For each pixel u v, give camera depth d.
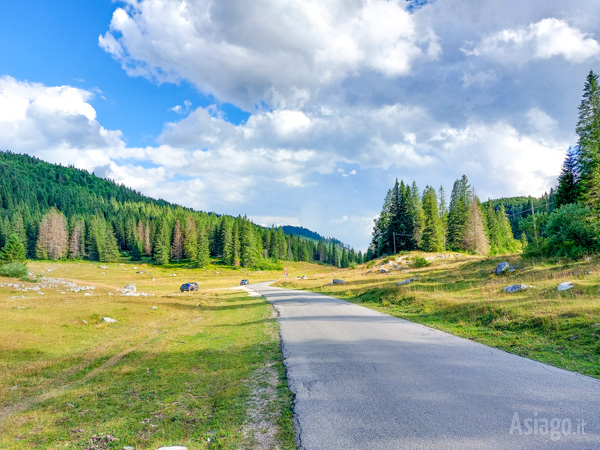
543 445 3.97
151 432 5.38
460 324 12.62
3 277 43.88
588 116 36.22
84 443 5.15
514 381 6.26
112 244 104.50
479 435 4.29
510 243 90.00
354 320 15.19
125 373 9.39
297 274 101.38
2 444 5.27
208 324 18.09
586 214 24.70
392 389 6.15
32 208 146.75
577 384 5.96
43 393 8.24
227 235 107.38
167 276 85.94
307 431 4.73
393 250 74.69
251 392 6.75
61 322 16.42
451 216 76.25
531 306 12.20
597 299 11.46
